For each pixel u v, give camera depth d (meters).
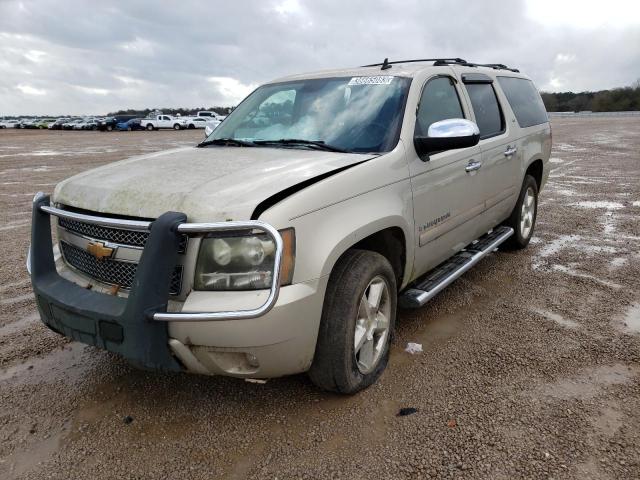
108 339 2.56
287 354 2.57
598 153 17.67
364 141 3.50
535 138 5.76
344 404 3.00
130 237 2.64
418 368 3.39
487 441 2.65
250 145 3.77
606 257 5.68
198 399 3.09
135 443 2.71
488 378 3.25
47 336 3.97
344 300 2.82
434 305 4.43
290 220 2.53
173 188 2.67
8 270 5.54
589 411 2.88
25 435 2.79
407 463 2.52
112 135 40.44
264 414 2.93
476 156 4.31
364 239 3.22
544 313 4.22
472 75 4.75
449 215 3.96
